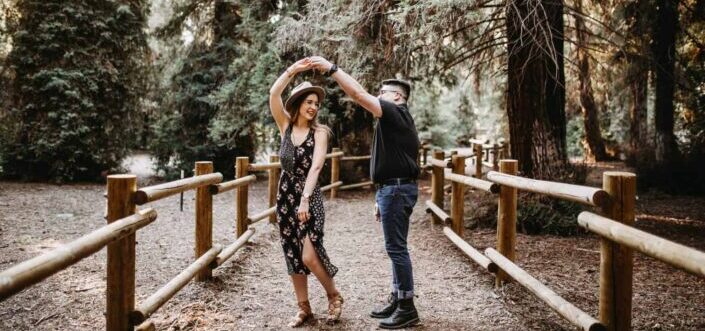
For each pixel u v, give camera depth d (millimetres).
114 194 2719
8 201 9055
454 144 22438
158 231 6875
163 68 14438
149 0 14172
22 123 12258
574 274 4828
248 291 4355
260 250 5906
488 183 4543
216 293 4234
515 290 4266
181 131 13969
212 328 3512
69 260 2000
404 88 3652
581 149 20875
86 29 12586
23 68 12258
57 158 12305
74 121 12305
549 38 6762
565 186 2879
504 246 4258
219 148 13914
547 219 6730
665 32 10211
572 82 12617
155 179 14289
